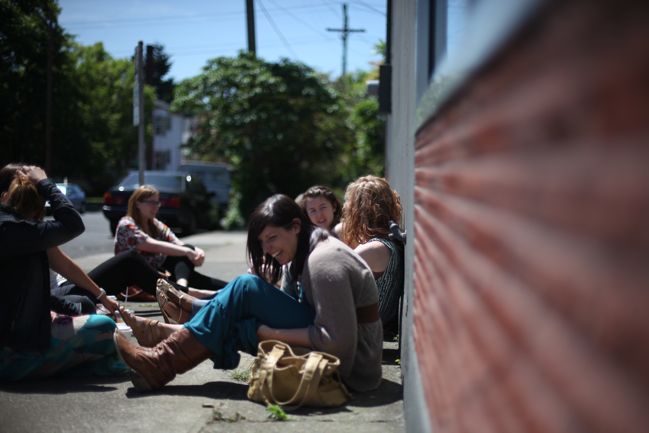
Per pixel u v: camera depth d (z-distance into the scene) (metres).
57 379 3.61
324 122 23.73
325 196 4.82
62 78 31.67
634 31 0.49
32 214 3.52
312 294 3.27
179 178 17.23
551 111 0.67
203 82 22.75
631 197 0.50
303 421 2.90
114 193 15.72
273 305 3.31
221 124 22.27
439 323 1.69
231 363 3.33
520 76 0.81
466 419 1.24
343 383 3.35
